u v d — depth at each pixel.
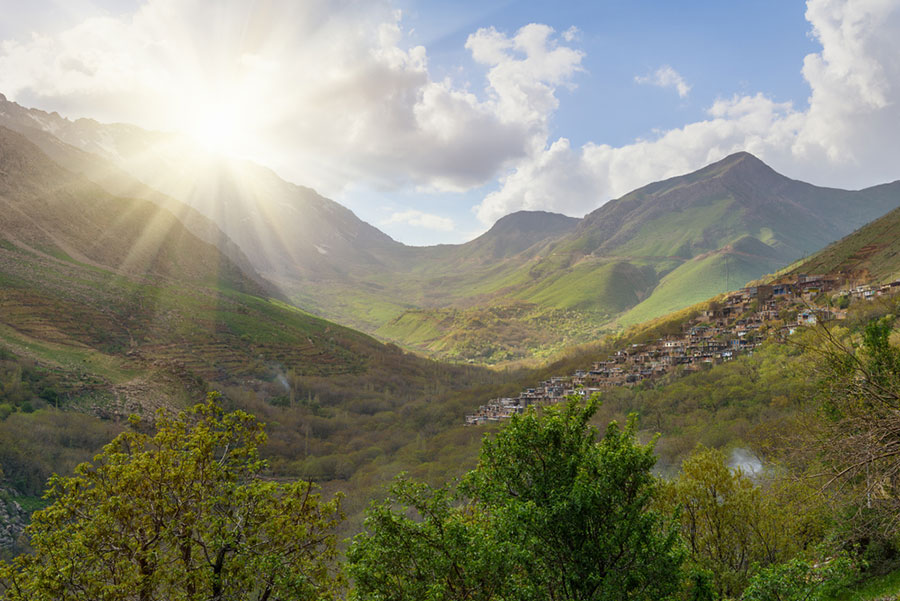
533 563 16.11
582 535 16.42
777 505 25.17
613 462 16.25
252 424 19.67
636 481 16.62
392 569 15.87
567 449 17.97
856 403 17.88
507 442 18.64
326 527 18.72
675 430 98.44
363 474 115.81
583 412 18.47
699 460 26.06
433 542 16.05
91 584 14.84
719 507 24.86
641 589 16.39
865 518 18.52
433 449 131.88
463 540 15.73
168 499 16.83
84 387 152.38
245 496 17.52
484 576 15.40
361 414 196.50
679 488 25.44
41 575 14.36
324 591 17.03
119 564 15.36
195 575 15.84
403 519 16.55
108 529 15.35
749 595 16.14
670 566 16.09
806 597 15.90
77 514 15.98
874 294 145.50
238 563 16.12
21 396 129.12
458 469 101.12
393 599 15.27
